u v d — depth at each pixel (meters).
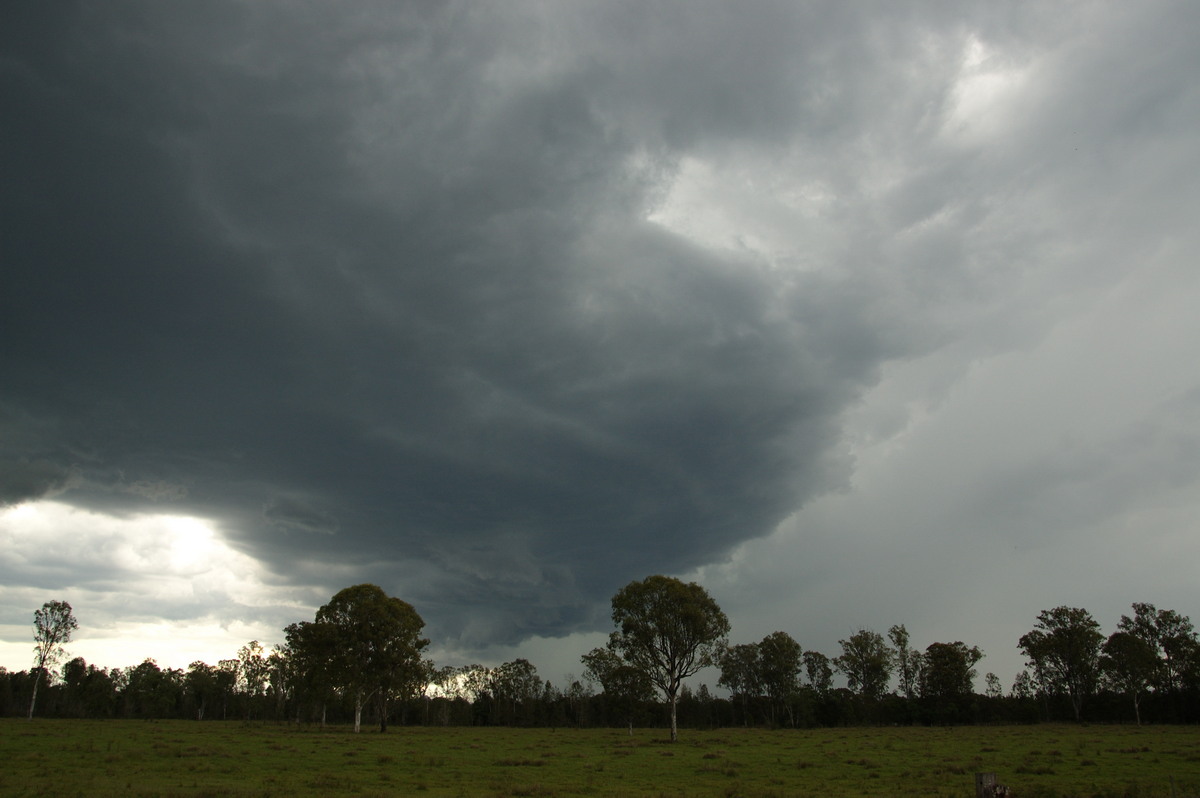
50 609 120.62
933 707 136.38
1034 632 136.88
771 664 153.00
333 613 96.12
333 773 40.12
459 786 35.69
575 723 167.88
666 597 82.50
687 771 44.16
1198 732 83.75
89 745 53.25
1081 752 51.97
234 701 173.12
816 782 38.19
